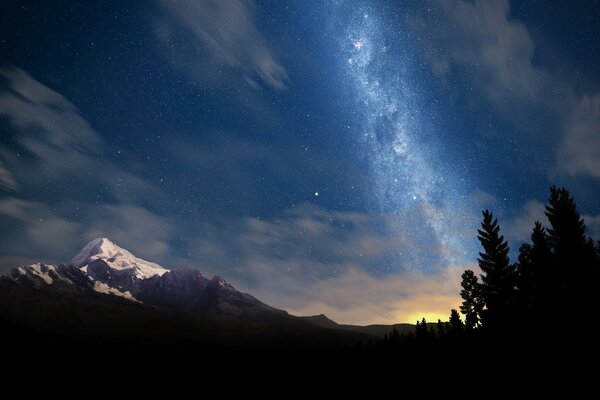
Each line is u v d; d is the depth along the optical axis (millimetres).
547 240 19844
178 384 102625
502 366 22953
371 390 53188
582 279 18547
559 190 19641
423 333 66188
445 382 34906
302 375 89812
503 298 24656
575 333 18875
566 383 18969
